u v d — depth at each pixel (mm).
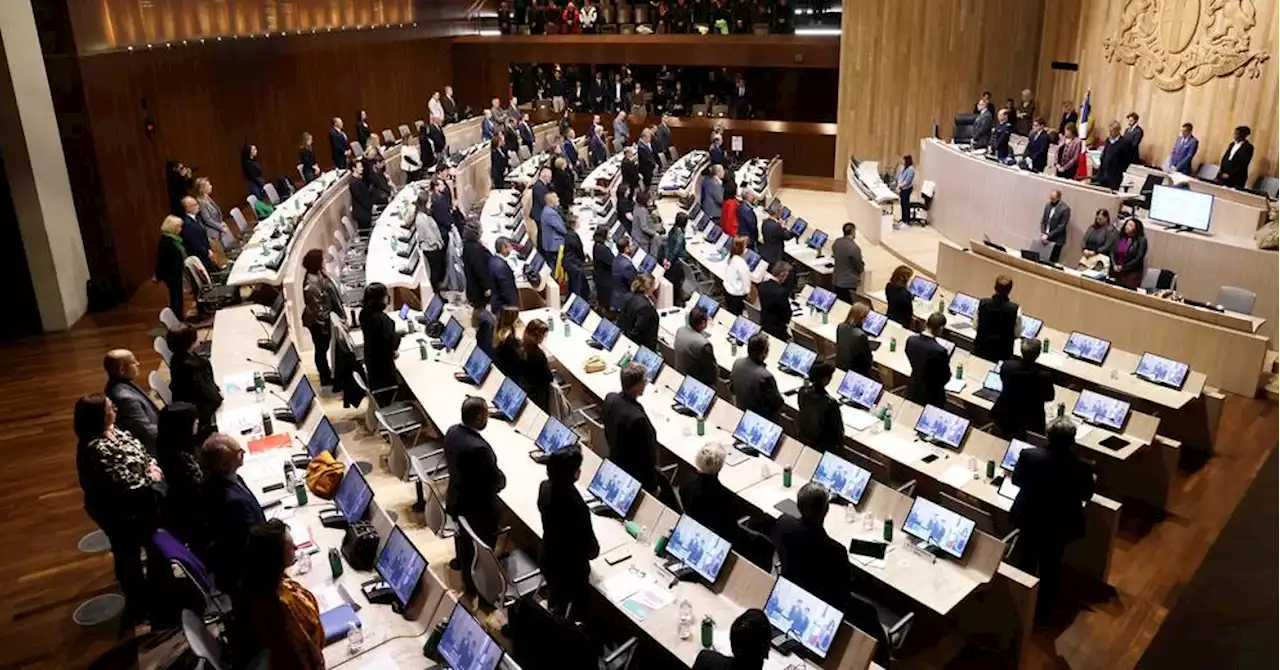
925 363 9531
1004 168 17453
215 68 19000
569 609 6449
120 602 7637
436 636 5660
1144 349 12594
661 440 8852
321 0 23469
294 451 8156
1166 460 9492
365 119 24484
